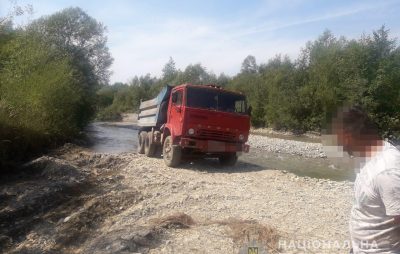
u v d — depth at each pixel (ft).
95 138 92.68
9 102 53.47
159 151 52.60
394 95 109.70
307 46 137.08
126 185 34.35
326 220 24.68
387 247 9.43
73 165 43.29
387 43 114.62
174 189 32.07
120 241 20.71
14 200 31.99
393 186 8.84
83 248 22.58
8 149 49.85
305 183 38.06
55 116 66.80
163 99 48.96
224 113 42.80
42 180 38.83
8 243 24.90
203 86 43.32
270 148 86.33
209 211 26.13
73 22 116.78
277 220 24.34
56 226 26.50
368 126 9.58
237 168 46.52
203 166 46.19
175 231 21.88
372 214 9.51
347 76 116.37
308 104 128.06
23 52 63.82
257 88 160.56
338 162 9.98
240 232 21.17
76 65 108.88
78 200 31.04
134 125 167.22
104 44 122.31
